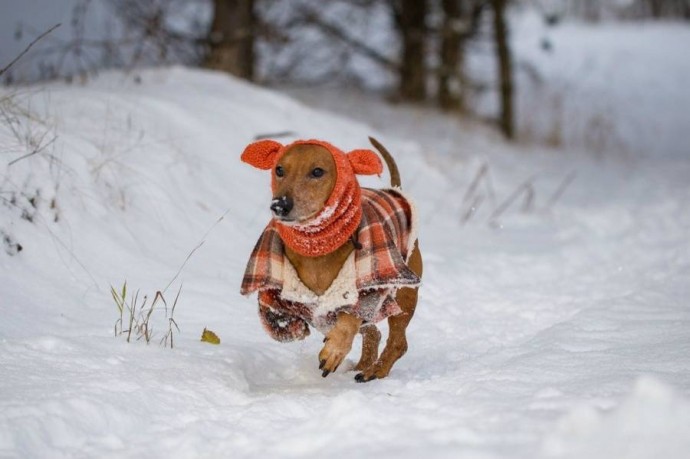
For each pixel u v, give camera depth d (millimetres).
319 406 5707
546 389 5363
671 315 8094
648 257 11609
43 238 7922
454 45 25469
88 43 14297
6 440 4734
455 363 7164
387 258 6133
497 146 23094
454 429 4625
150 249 8742
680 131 30453
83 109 10289
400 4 25078
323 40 23219
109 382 5738
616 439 4008
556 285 10125
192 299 7984
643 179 21016
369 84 27281
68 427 5031
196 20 19109
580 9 50156
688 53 40906
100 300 7617
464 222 13656
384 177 14172
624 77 36969
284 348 7359
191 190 10094
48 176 8398
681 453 3775
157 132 10656
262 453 4668
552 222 14602
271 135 12562
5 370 5805
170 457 4773
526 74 34562
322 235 5965
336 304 6137
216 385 6020
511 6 26734
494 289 9891
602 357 6449
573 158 23828
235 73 17484
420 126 22750
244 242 9781
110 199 8891
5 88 10453
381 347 7762
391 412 5137
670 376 5773
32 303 7215
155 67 14695
